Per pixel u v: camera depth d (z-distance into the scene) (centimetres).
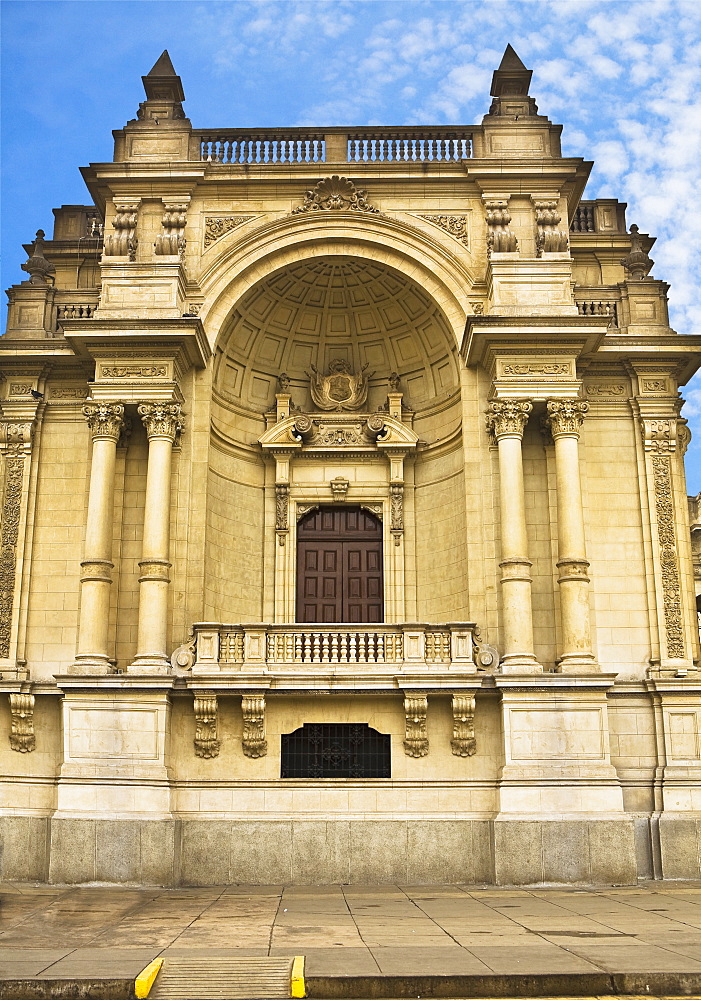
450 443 2748
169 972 1317
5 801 2384
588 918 1703
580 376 2695
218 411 2741
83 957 1388
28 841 2339
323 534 2850
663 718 2464
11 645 2511
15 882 2289
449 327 2698
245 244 2714
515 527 2441
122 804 2261
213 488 2691
